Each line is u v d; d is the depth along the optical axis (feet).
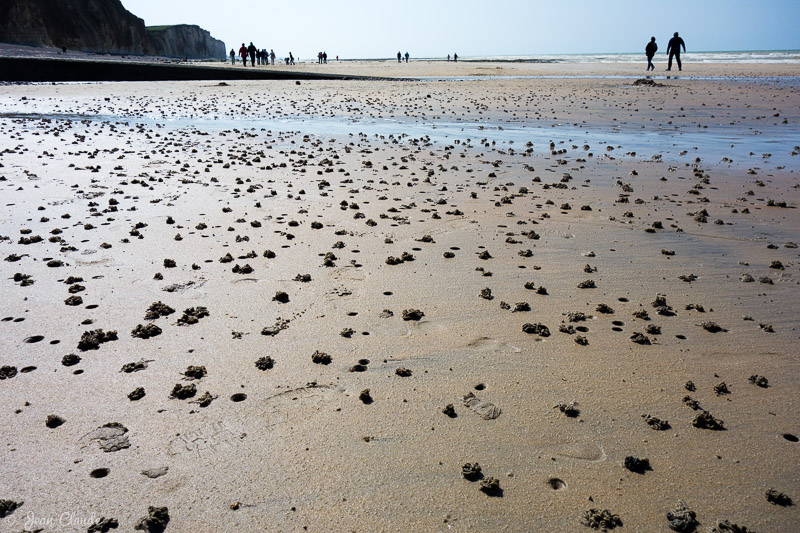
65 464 8.35
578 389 10.49
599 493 7.97
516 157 33.76
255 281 15.07
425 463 8.52
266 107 65.16
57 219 19.97
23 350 11.44
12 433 9.00
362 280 15.31
